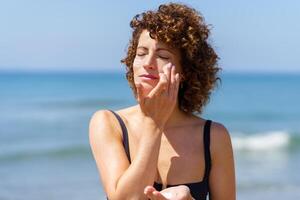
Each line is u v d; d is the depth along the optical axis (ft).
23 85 299.17
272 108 164.96
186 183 11.78
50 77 444.14
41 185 60.70
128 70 12.64
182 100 12.50
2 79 403.75
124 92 228.63
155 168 10.71
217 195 12.26
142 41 11.62
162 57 11.63
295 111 156.46
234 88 281.13
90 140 12.00
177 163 11.85
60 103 171.73
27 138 99.35
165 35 11.49
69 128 112.88
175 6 12.16
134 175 10.56
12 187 60.08
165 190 10.50
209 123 12.41
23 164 75.36
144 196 10.55
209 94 12.98
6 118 131.13
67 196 55.26
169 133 12.18
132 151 11.76
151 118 10.90
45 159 79.41
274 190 59.82
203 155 12.05
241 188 61.11
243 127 123.75
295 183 63.26
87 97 194.18
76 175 65.98
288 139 103.45
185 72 12.26
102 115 12.11
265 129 118.83
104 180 11.21
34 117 133.28
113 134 11.84
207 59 12.50
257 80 415.23
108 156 11.50
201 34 12.26
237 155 88.48
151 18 11.71
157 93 10.86
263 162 80.18
